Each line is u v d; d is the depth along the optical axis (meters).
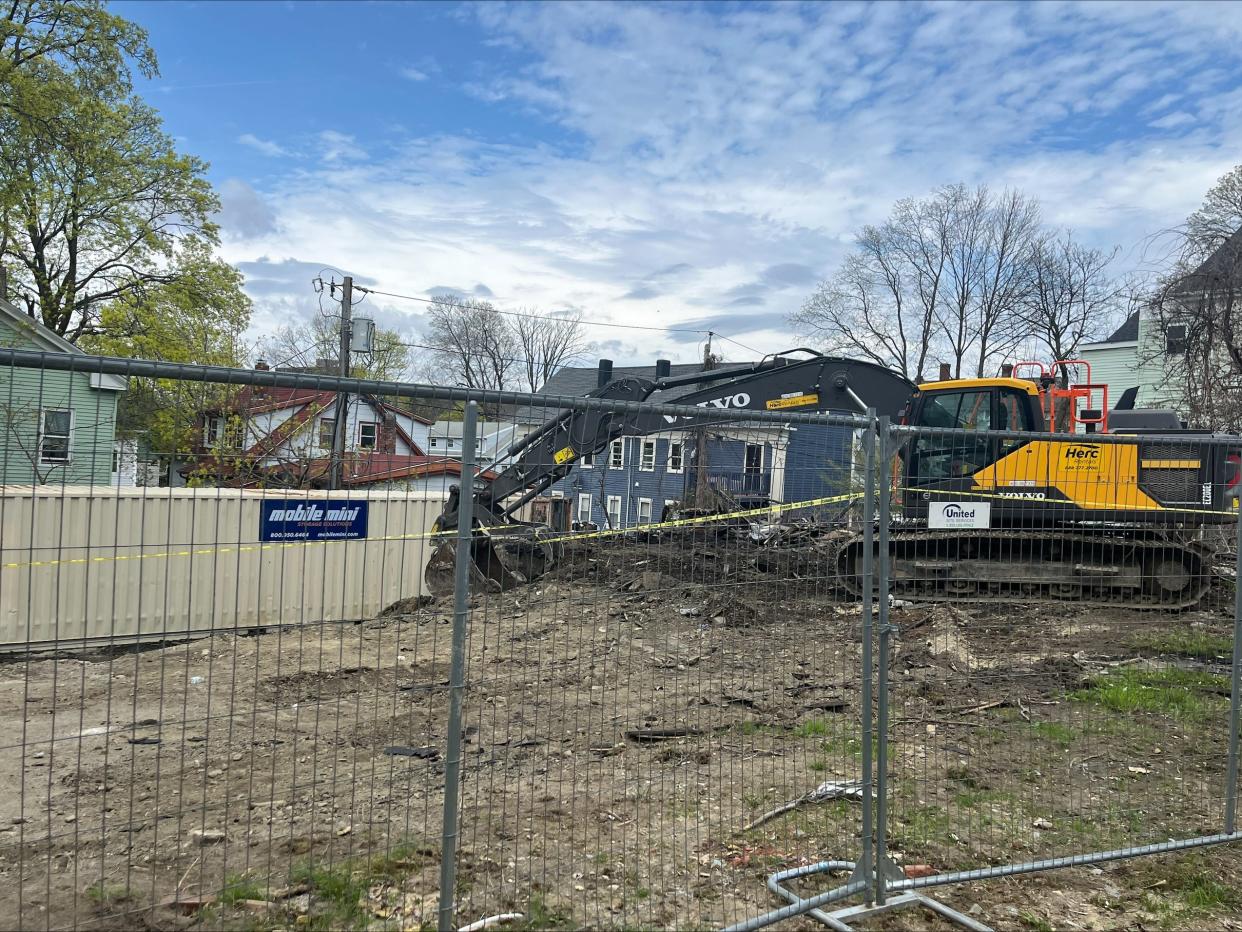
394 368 46.38
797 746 5.97
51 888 3.82
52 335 22.95
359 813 4.73
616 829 4.51
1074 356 32.16
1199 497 9.91
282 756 5.80
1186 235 18.45
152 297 28.38
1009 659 8.20
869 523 3.87
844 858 4.18
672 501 6.09
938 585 10.21
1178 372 19.95
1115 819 4.76
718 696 7.16
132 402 16.55
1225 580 9.80
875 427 3.99
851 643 8.65
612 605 8.03
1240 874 4.13
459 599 3.12
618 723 6.48
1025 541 10.08
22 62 23.67
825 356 11.13
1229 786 4.52
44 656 8.48
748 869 4.07
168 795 5.09
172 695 7.43
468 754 5.84
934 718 6.59
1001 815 4.79
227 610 9.27
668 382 11.05
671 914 3.62
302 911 3.55
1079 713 6.70
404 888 3.77
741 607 8.52
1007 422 10.40
